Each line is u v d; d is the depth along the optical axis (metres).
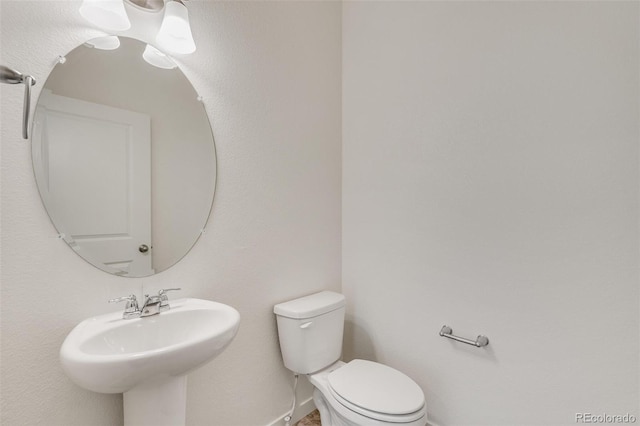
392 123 1.76
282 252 1.63
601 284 1.15
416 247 1.66
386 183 1.79
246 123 1.46
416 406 1.21
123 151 1.10
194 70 1.28
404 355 1.72
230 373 1.40
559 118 1.23
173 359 0.82
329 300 1.65
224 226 1.38
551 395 1.25
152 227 1.17
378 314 1.83
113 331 0.95
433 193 1.59
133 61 1.12
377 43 1.82
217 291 1.35
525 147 1.31
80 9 0.98
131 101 1.12
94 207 1.04
